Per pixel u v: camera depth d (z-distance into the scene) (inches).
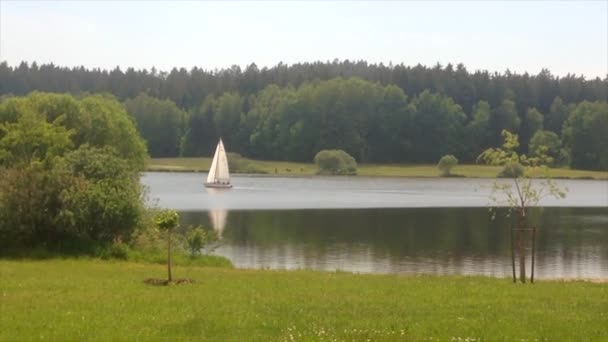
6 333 755.4
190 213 3430.1
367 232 2711.6
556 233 2677.2
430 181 6422.2
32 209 1715.1
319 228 2834.6
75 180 1752.0
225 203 4020.7
